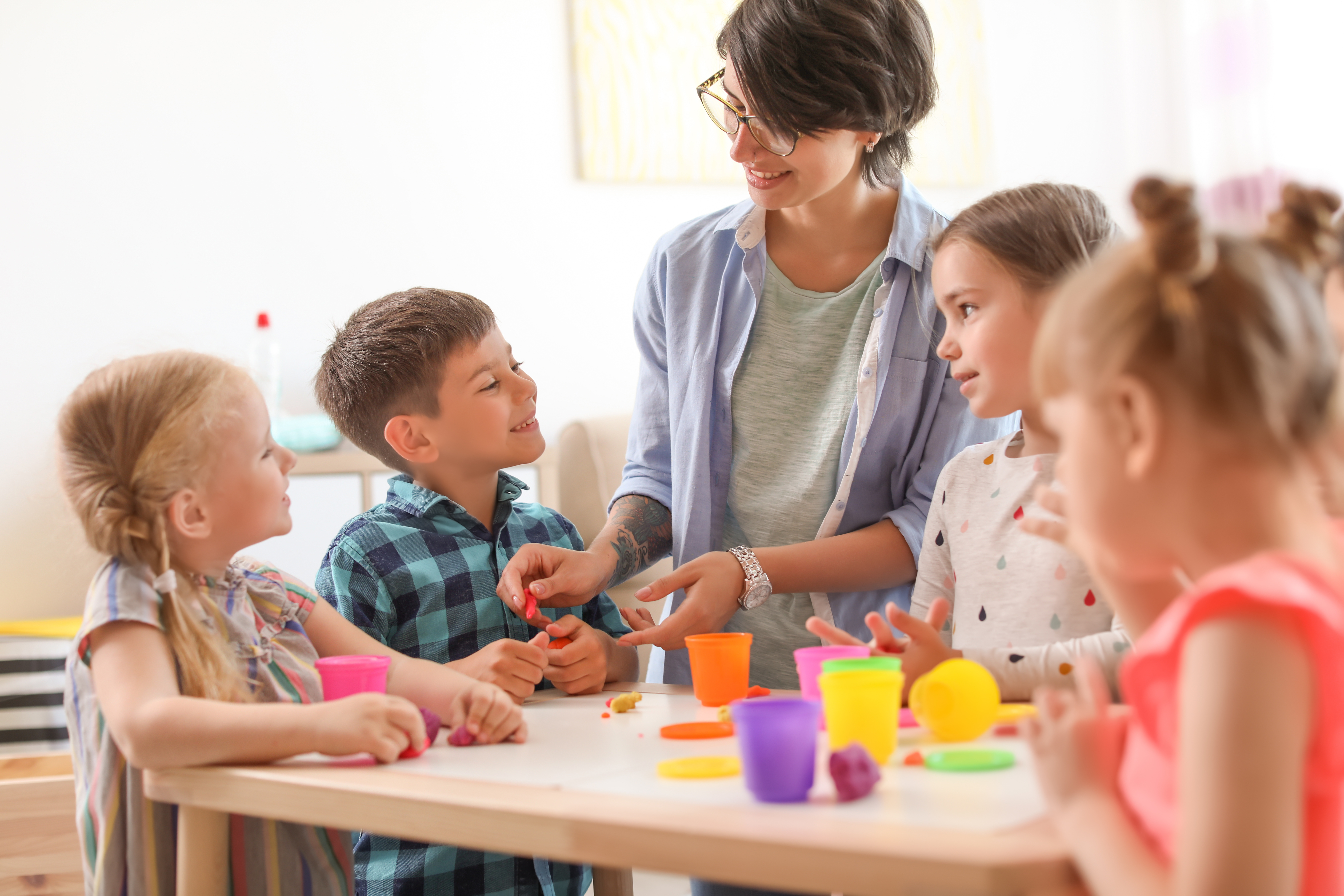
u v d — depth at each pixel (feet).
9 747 6.89
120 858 3.12
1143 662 1.81
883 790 2.16
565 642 4.16
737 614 4.74
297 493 8.54
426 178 10.23
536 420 4.93
